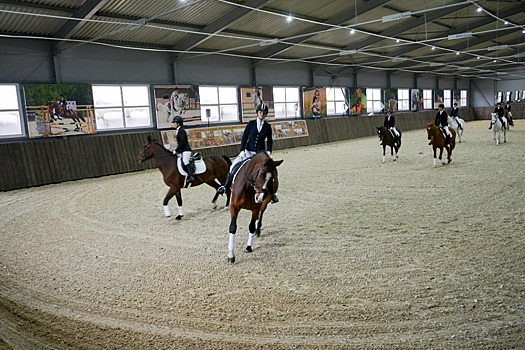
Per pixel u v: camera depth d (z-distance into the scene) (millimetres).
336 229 6012
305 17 15156
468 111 36719
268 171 4383
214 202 7707
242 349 3039
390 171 11211
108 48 14000
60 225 6910
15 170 10969
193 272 4570
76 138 12508
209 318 3525
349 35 18750
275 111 20609
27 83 12055
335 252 5035
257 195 4348
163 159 6930
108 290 4172
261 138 5293
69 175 12047
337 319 3412
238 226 6426
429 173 10578
